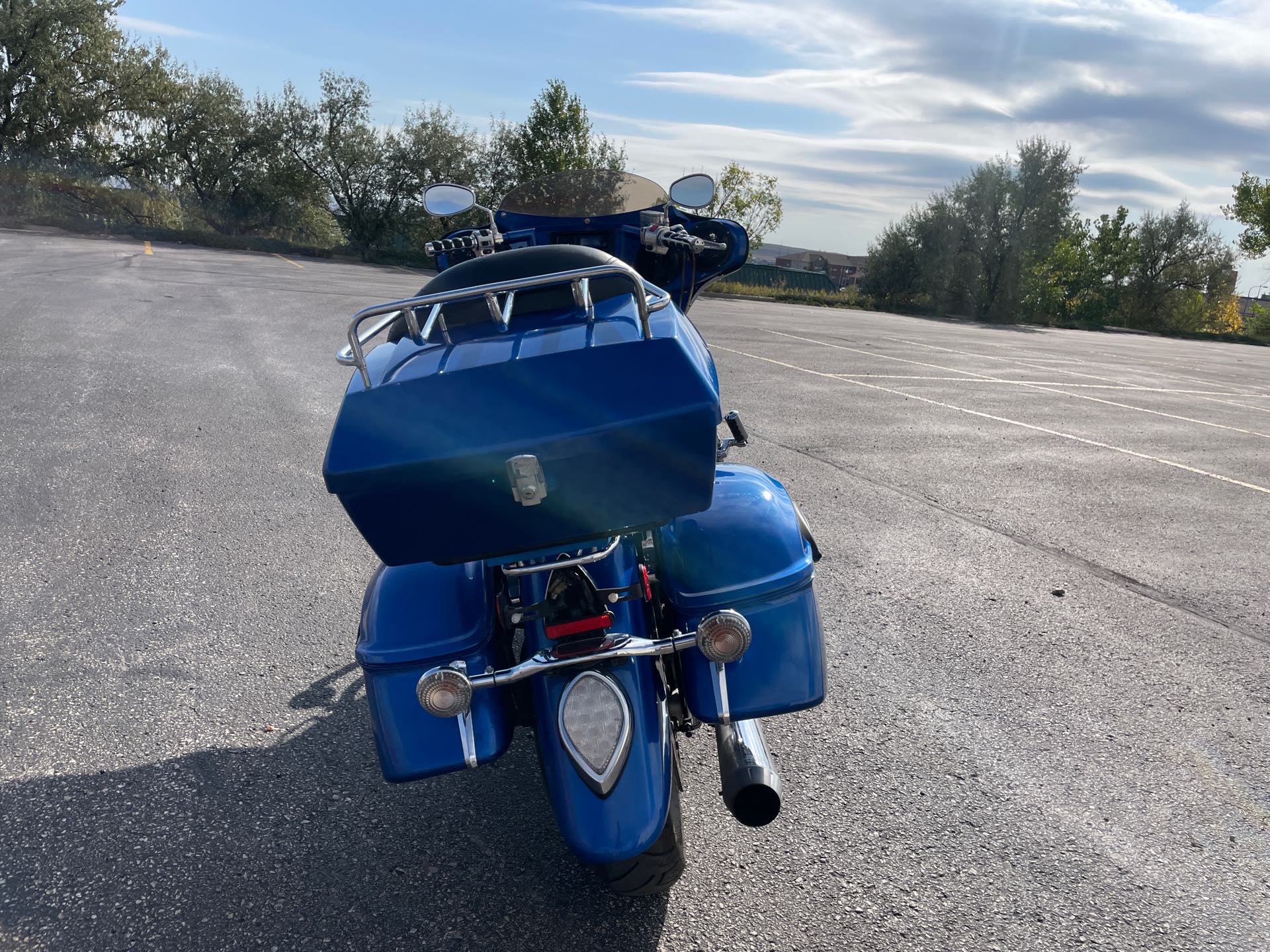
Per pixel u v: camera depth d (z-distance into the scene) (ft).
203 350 37.17
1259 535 19.97
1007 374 50.06
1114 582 16.61
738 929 7.96
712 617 6.78
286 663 12.76
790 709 7.42
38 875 8.62
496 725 7.20
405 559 6.45
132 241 112.68
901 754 10.74
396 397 6.25
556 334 6.93
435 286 7.93
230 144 142.20
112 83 139.03
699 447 6.17
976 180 133.80
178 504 19.07
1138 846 9.16
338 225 137.59
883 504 20.95
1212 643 14.08
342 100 132.67
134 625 13.76
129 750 10.66
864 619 14.56
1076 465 26.08
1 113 134.82
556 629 6.72
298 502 19.49
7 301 47.26
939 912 8.17
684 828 9.34
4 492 19.16
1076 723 11.57
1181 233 162.20
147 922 8.06
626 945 7.78
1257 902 8.38
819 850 9.00
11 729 10.98
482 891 8.47
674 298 15.58
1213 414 39.47
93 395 28.07
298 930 7.98
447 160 130.11
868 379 42.70
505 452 5.95
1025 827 9.42
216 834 9.25
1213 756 10.88
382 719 7.21
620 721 6.56
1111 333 130.52
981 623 14.55
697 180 14.85
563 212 14.83
